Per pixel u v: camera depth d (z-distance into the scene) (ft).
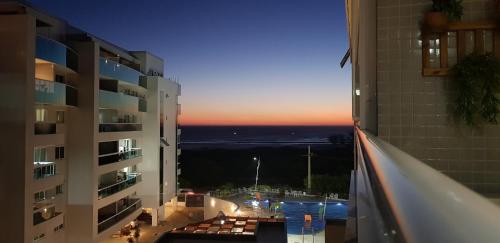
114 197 85.87
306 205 127.44
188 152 346.74
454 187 2.66
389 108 11.01
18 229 56.08
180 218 117.50
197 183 206.39
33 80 57.88
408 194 2.61
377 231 2.96
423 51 10.77
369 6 11.52
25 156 56.44
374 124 11.30
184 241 55.52
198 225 82.02
